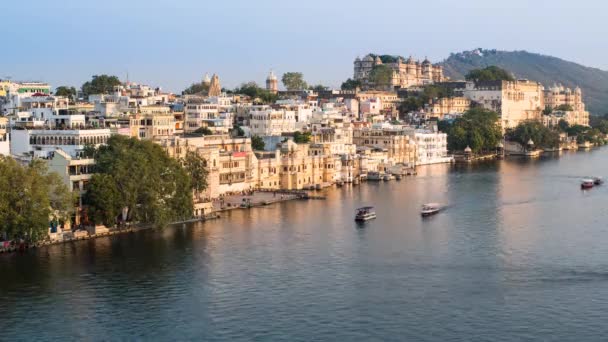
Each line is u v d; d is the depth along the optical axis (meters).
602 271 183.25
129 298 164.12
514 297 164.62
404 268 187.38
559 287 171.00
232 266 188.00
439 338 143.38
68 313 155.50
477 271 184.12
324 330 147.38
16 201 194.75
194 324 150.38
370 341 142.25
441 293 167.50
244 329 148.00
